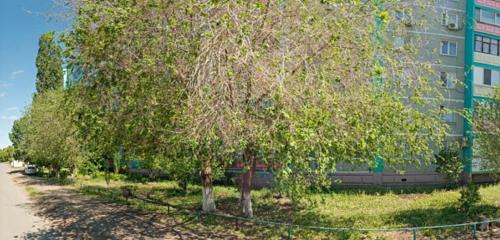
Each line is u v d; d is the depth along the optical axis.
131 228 12.99
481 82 27.67
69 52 11.64
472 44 27.19
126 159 15.71
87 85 12.06
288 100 7.36
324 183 9.20
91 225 13.59
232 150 8.27
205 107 7.54
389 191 21.86
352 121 8.57
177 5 9.02
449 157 23.62
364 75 9.45
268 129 7.73
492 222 12.08
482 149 14.71
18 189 27.05
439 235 11.59
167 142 11.38
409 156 12.66
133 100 10.37
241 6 7.73
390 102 9.77
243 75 7.52
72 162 29.25
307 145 7.64
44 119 29.59
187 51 8.93
